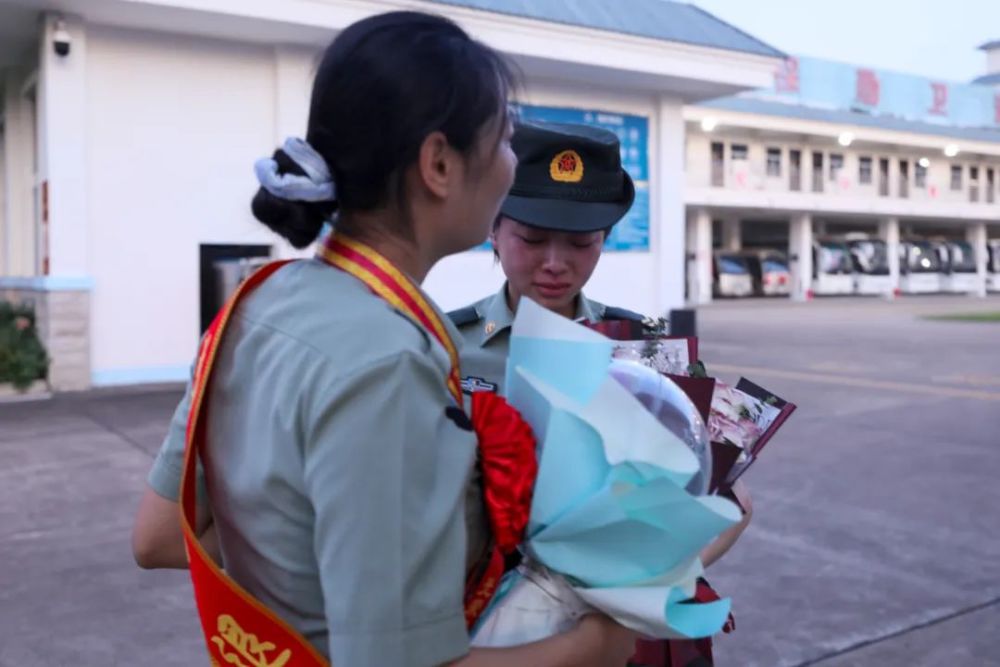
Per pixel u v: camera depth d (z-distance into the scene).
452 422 0.87
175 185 9.07
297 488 0.85
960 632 3.17
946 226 37.44
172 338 9.12
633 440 0.86
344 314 0.87
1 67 10.26
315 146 0.95
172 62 9.00
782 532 4.29
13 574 3.74
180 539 1.10
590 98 11.47
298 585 0.88
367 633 0.78
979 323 17.95
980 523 4.43
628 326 1.45
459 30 0.97
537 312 0.98
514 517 0.91
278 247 9.46
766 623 3.25
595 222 1.58
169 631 3.21
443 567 0.83
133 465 5.60
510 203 1.58
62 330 8.47
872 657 2.98
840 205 29.38
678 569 0.91
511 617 0.97
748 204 27.58
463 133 0.92
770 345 13.55
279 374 0.87
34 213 10.10
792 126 26.62
